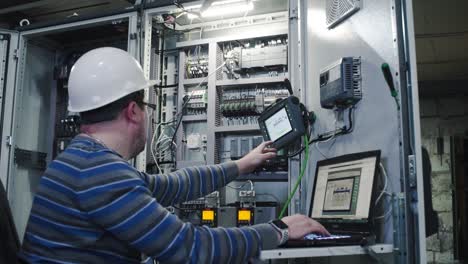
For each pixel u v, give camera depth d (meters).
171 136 2.83
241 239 1.12
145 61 2.61
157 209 1.05
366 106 1.75
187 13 2.69
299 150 2.12
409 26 1.52
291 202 2.18
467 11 3.63
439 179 5.52
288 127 2.04
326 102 1.90
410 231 1.43
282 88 2.68
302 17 2.30
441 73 5.40
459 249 5.30
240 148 2.64
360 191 1.61
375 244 1.48
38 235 1.09
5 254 1.05
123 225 1.00
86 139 1.17
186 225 1.08
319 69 2.12
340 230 1.66
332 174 1.83
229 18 2.87
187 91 2.88
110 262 1.08
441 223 5.37
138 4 2.66
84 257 1.06
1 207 1.07
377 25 1.69
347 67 1.79
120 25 2.88
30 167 3.13
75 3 3.26
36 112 3.22
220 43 2.80
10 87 3.00
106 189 1.03
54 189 1.09
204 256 1.05
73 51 3.37
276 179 2.55
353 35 1.85
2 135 2.94
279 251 1.31
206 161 2.68
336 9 1.97
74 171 1.08
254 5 2.75
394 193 1.52
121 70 1.26
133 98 1.26
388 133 1.60
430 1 3.45
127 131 1.24
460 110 5.67
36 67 3.25
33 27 3.01
